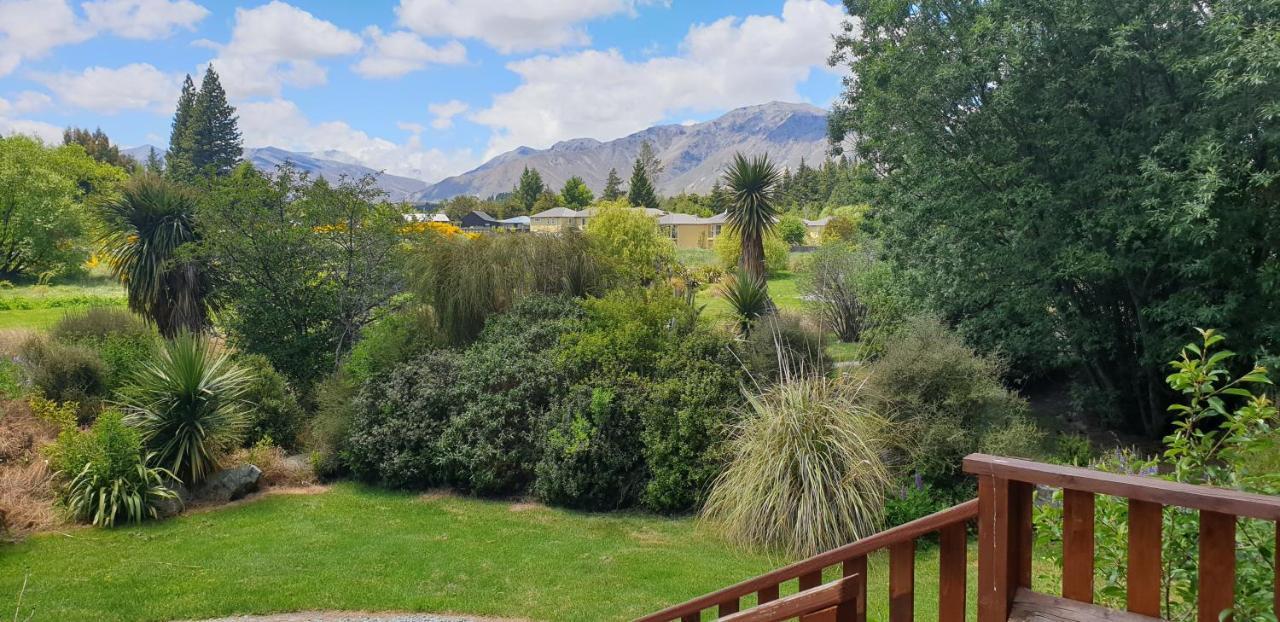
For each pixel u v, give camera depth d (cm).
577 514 840
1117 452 484
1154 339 980
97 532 751
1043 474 185
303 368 1221
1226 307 874
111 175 5781
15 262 3953
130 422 859
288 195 1264
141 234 1318
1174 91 918
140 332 1201
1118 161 908
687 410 832
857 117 1262
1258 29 771
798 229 5216
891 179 1220
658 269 1684
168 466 861
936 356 805
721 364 908
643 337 953
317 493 922
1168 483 171
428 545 720
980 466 196
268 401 1039
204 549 702
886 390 802
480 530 775
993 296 1090
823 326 1198
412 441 935
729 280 1259
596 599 584
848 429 718
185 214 1330
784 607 196
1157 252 917
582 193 9588
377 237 1266
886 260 1334
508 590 604
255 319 1228
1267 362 835
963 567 206
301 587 604
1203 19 888
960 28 994
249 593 589
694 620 292
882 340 1024
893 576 220
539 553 698
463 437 926
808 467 688
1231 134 830
